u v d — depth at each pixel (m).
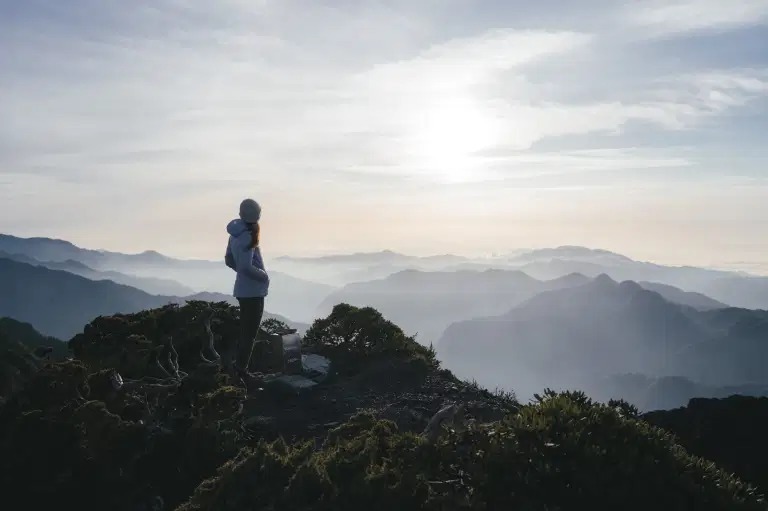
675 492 6.02
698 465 6.50
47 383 9.99
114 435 9.20
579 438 6.38
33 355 13.91
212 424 9.46
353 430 8.50
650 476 6.09
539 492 5.99
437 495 6.19
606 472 6.04
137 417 10.35
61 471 8.95
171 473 9.20
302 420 10.65
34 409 9.65
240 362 11.66
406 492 6.21
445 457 6.58
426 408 10.80
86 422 9.30
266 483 6.65
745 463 9.55
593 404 7.07
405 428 10.00
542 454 6.24
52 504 8.74
